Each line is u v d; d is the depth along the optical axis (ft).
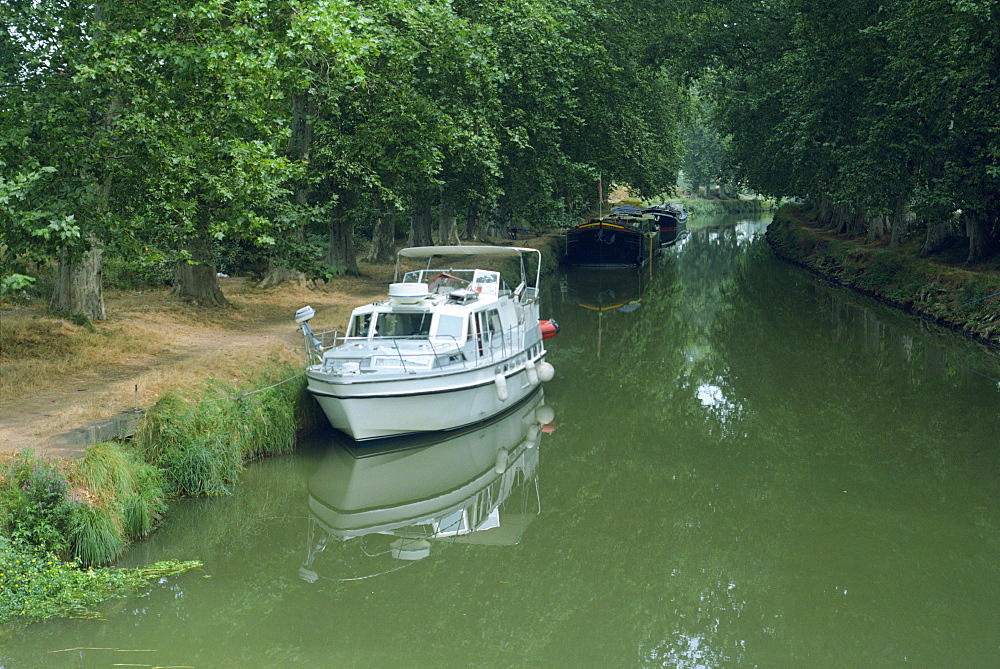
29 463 34.35
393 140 84.23
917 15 88.74
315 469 49.98
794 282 138.51
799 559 38.78
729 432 59.11
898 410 62.64
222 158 52.80
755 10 139.33
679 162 212.02
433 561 39.73
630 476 50.96
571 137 124.16
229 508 42.63
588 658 31.48
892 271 116.06
